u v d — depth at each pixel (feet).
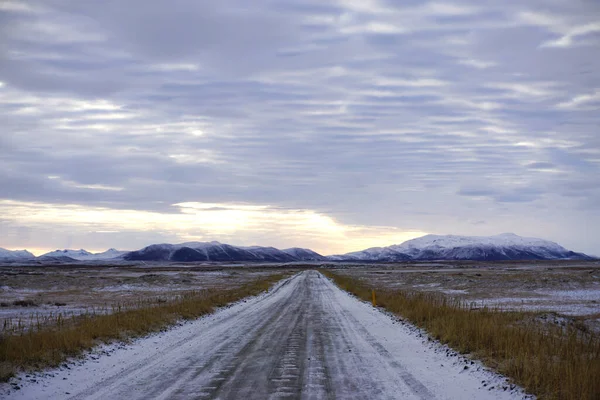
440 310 63.72
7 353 36.68
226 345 47.34
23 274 282.56
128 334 52.26
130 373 35.27
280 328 60.44
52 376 34.12
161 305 88.43
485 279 190.90
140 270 429.38
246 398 28.14
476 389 30.32
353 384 31.48
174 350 44.86
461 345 43.29
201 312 79.05
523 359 33.30
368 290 129.39
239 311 84.48
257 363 38.34
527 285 157.38
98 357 41.37
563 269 344.28
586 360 31.55
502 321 52.42
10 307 103.40
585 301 109.91
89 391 30.19
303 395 28.78
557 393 27.55
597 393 26.50
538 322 59.00
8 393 29.55
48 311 94.48
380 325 63.26
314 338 51.75
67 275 283.38
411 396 28.63
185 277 260.83
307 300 109.50
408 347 46.01
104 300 120.47
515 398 28.27
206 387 30.73
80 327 49.96
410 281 211.41
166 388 30.58
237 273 359.66
